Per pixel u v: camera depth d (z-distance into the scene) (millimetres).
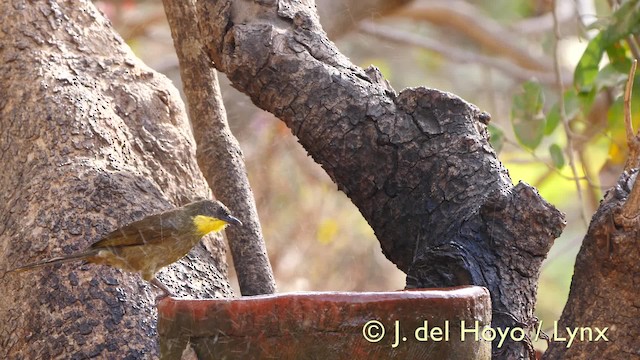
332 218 19609
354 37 22953
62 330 7469
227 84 19031
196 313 5719
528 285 7293
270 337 5637
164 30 24359
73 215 8102
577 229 22469
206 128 9664
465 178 7664
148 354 7375
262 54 8195
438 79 25344
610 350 6746
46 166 8570
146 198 8461
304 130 8172
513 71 22969
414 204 7848
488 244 7297
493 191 7508
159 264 7672
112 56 9883
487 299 6141
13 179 8734
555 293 22562
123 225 8047
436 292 5828
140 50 23594
